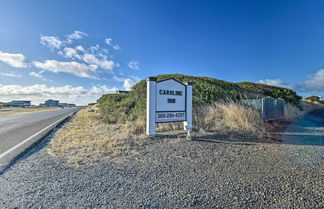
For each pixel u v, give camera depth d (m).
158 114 5.73
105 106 13.03
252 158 3.49
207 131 6.02
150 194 2.14
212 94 10.27
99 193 2.16
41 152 3.90
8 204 1.92
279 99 10.07
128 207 1.88
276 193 2.16
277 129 6.95
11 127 7.75
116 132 5.90
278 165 3.11
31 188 2.28
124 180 2.52
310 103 23.84
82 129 6.77
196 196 2.10
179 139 5.00
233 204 1.94
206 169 2.94
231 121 6.91
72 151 3.86
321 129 7.00
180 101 6.30
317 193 2.15
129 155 3.64
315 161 3.31
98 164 3.13
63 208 1.86
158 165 3.11
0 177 2.60
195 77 15.88
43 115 15.72
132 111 9.54
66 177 2.60
